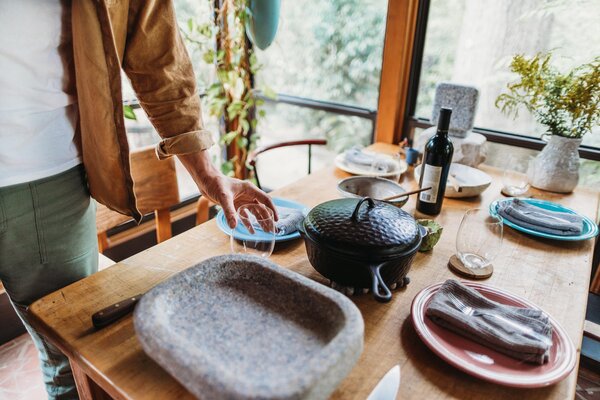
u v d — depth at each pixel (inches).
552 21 71.5
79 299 32.8
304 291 27.0
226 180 41.7
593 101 55.6
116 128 37.0
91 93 35.3
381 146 83.7
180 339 21.7
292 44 106.9
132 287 34.7
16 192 35.3
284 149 119.3
